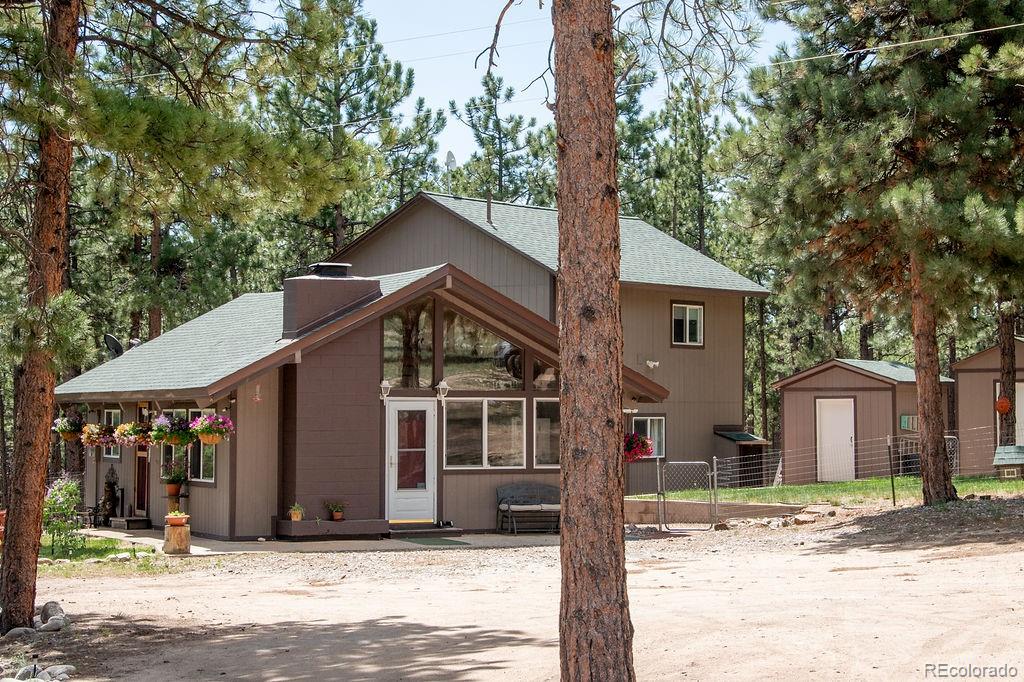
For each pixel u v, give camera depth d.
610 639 6.78
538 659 9.41
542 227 31.52
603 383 6.93
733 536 19.95
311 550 19.14
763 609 11.33
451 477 22.38
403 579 15.67
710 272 32.41
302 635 11.17
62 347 9.93
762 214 20.78
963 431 30.73
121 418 25.22
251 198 12.80
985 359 30.70
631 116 42.50
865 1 19.19
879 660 8.46
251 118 13.88
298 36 13.24
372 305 20.98
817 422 33.44
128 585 15.21
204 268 35.03
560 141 7.13
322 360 20.94
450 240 31.14
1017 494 20.89
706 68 9.53
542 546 19.94
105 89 10.63
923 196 16.72
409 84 35.41
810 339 47.72
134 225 13.43
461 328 22.69
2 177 11.86
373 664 9.53
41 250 11.23
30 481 11.71
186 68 13.48
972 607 10.62
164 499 23.05
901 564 14.62
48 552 19.16
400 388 21.95
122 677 9.38
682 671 8.44
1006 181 18.69
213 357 22.44
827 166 18.34
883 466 31.80
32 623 11.81
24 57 10.77
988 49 18.72
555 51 7.22
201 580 15.72
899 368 33.72
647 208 42.81
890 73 19.55
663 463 30.47
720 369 32.09
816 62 19.97
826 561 15.62
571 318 7.00
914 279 20.20
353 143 12.66
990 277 17.53
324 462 20.88
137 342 30.86
